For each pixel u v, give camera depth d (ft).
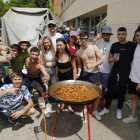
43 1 58.08
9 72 8.38
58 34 12.26
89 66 8.16
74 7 40.40
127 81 8.77
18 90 7.75
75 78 9.23
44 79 8.16
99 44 9.87
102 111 9.63
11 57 8.43
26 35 21.50
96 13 28.48
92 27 29.04
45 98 7.45
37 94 12.78
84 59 8.68
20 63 9.89
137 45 7.74
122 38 8.27
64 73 9.50
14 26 21.52
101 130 8.09
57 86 7.47
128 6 15.72
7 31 21.24
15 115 7.56
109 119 9.18
